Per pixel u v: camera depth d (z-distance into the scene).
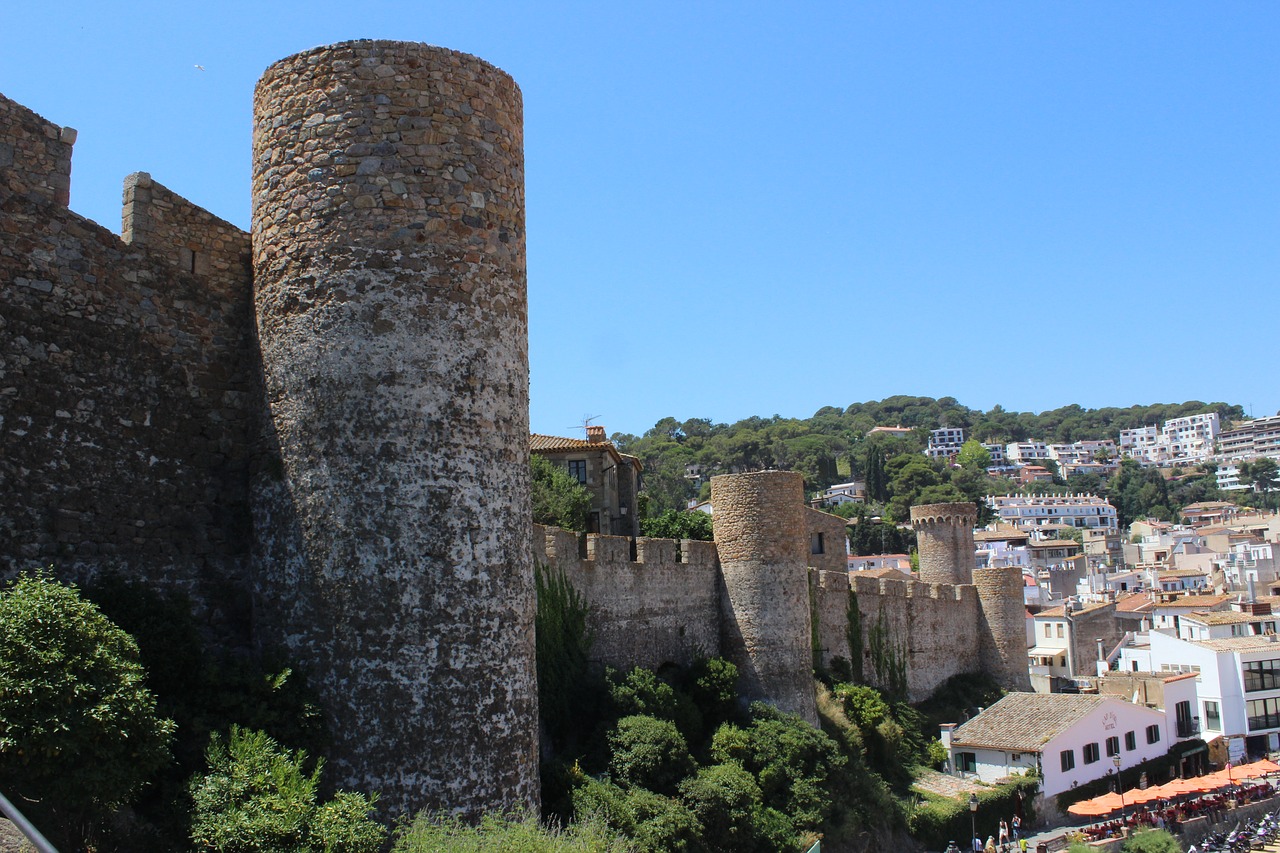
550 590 32.72
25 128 16.92
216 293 18.78
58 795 13.06
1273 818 58.19
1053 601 122.31
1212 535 161.38
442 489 16.81
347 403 16.77
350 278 17.05
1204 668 74.69
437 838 14.77
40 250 16.78
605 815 25.44
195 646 16.69
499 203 18.23
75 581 16.41
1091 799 55.62
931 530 78.00
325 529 16.59
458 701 16.41
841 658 52.41
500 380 17.77
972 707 61.56
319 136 17.53
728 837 30.03
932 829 44.53
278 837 13.95
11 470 16.05
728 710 38.50
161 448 17.69
